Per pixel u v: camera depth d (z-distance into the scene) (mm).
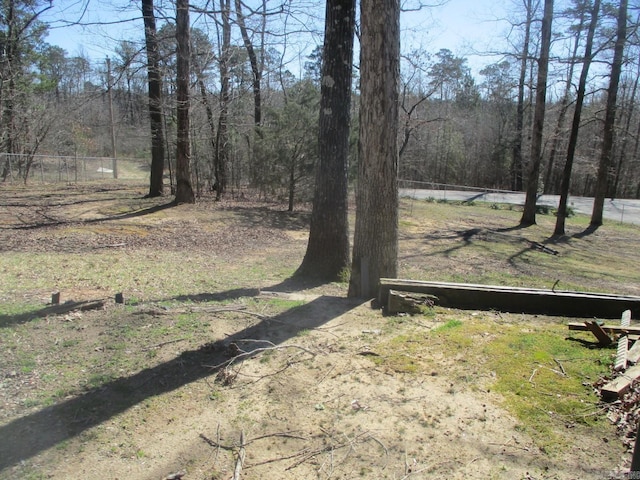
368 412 3316
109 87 14539
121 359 4098
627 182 42938
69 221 12938
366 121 5918
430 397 3465
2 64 22891
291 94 19125
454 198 28625
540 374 3734
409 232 16219
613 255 15117
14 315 4961
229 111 19531
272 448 2977
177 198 17031
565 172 17969
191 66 18125
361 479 2676
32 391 3539
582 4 16250
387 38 5668
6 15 22797
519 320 5160
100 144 41562
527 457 2777
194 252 10320
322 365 4035
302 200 17453
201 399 3527
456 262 11711
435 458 2820
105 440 3025
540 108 19328
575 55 18547
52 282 6684
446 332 4695
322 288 7379
